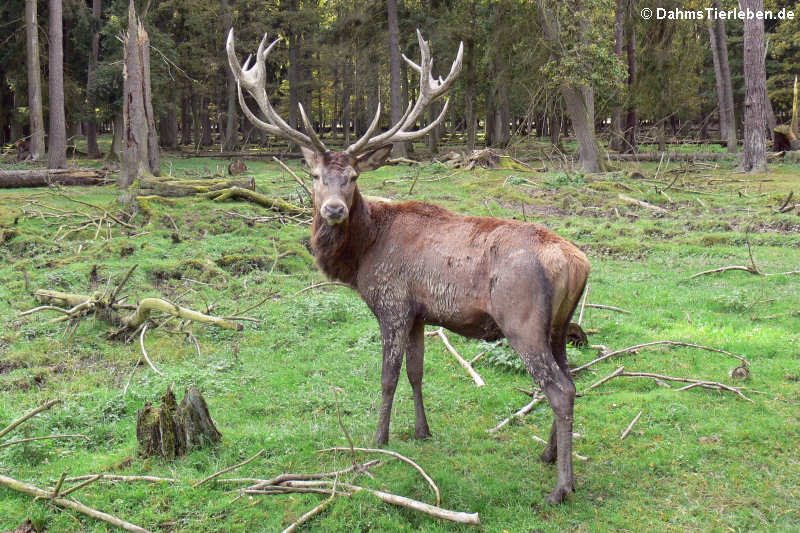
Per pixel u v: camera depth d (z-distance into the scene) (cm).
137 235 1283
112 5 3117
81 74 3434
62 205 1591
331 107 6359
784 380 670
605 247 1294
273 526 442
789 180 2181
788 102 4931
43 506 462
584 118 2553
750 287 1009
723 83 3588
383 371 540
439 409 635
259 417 619
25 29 3116
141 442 537
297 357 767
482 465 520
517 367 709
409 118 588
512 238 478
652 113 3597
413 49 3797
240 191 1548
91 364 745
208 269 1080
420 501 468
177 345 800
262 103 570
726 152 3344
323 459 532
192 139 6022
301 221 1426
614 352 731
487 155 2509
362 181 2188
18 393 661
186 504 466
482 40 3475
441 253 507
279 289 1020
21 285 991
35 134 2853
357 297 1001
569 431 458
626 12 3347
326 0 4747
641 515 455
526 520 448
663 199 1767
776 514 450
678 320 879
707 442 552
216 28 4203
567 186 2005
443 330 838
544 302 455
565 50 2431
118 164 2911
